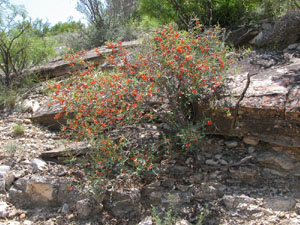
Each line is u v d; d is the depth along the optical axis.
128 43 5.76
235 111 3.02
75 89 3.30
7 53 5.89
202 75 3.01
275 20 5.24
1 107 5.10
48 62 6.59
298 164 2.80
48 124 4.36
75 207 2.92
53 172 3.25
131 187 2.95
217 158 3.08
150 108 3.21
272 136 2.87
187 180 2.95
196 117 3.31
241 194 2.73
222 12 5.63
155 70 3.00
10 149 3.61
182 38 3.10
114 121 3.26
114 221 2.77
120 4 10.04
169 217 2.50
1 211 2.91
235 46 5.21
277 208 2.55
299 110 2.71
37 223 2.81
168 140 2.92
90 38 8.62
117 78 3.04
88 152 3.25
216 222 2.58
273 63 3.98
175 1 5.86
